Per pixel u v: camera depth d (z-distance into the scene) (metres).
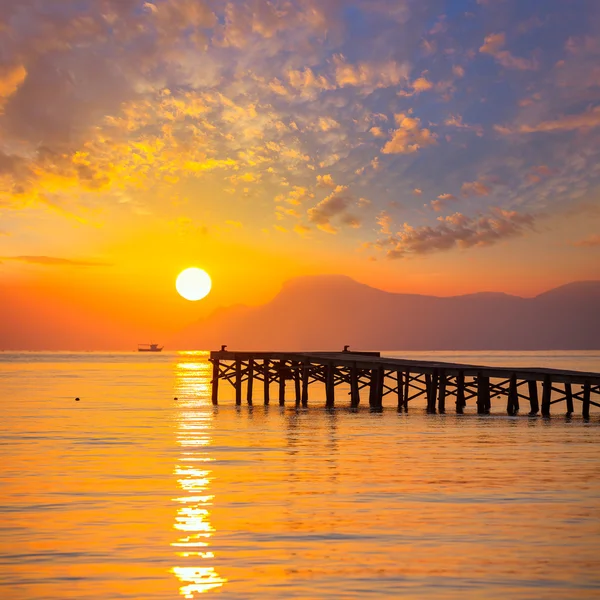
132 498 25.77
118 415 59.81
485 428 47.47
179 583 16.86
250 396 69.69
